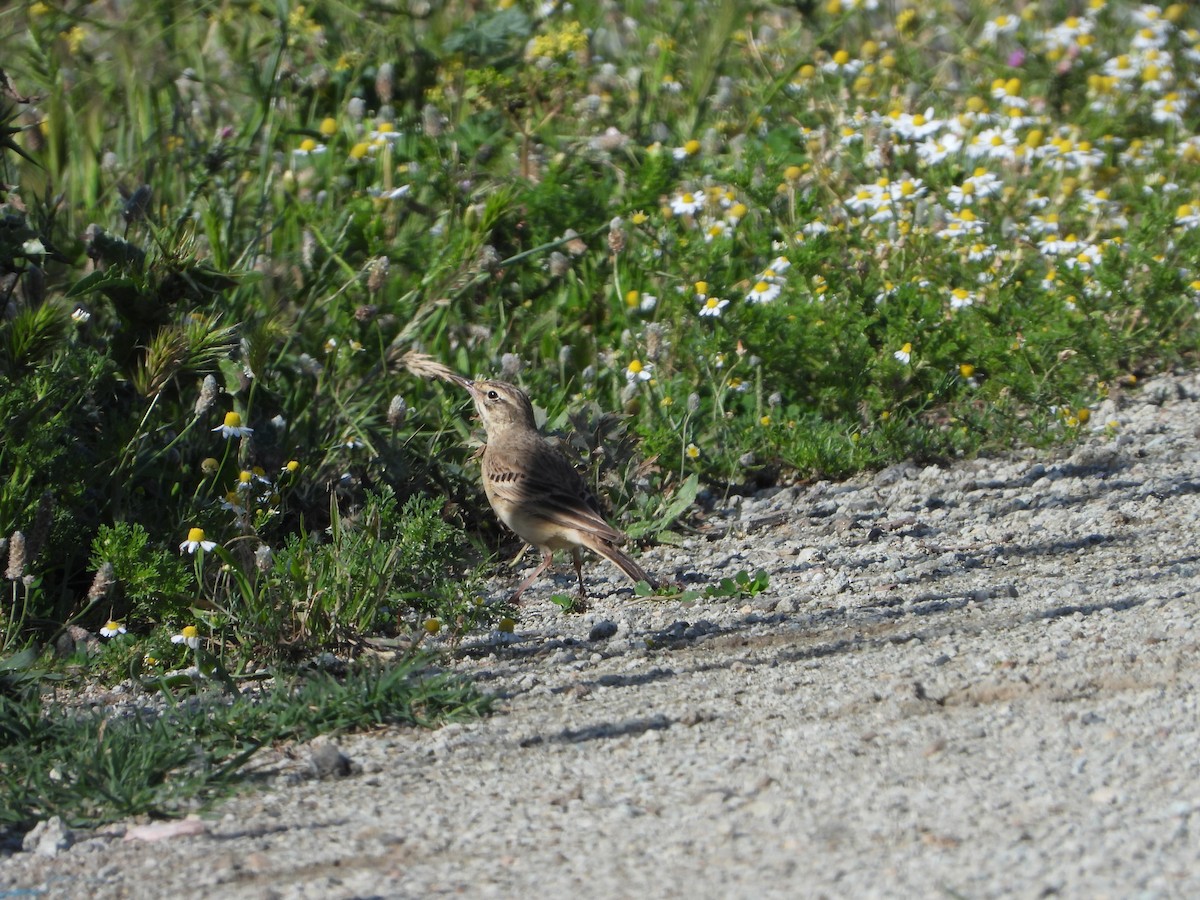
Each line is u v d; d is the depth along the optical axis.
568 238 19.69
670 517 16.25
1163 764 8.91
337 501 14.79
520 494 14.46
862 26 30.12
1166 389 20.39
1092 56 28.77
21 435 13.40
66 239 17.67
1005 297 20.30
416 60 24.50
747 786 9.09
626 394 17.84
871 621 12.93
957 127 24.09
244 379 15.05
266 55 24.92
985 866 7.65
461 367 18.52
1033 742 9.47
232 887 8.14
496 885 7.90
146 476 14.54
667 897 7.58
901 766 9.22
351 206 20.08
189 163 20.14
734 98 25.91
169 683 11.86
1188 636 11.46
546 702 11.22
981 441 18.70
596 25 27.47
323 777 9.83
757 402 18.56
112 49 22.80
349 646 12.57
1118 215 23.66
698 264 19.38
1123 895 7.21
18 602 13.07
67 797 9.44
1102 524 15.76
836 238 20.38
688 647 12.59
